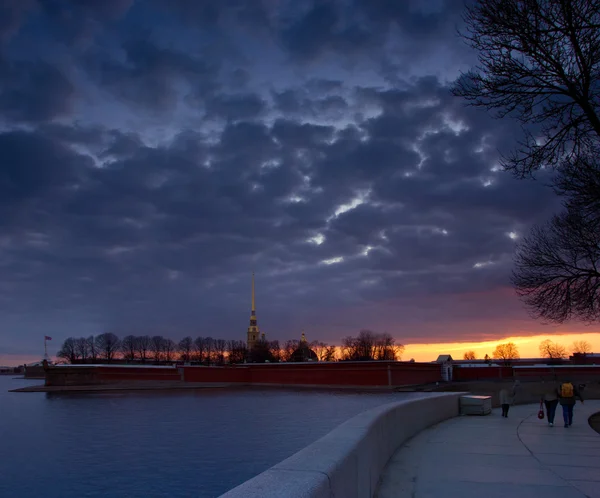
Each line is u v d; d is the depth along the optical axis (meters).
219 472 35.56
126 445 46.34
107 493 30.77
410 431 15.61
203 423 60.22
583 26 12.52
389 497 8.22
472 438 15.41
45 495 30.39
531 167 14.77
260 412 70.62
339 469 4.68
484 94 14.30
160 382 132.12
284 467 4.45
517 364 155.75
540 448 13.59
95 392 116.38
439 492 8.61
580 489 8.91
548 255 24.52
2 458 40.94
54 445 46.75
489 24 13.58
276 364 136.75
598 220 18.80
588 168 15.92
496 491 8.70
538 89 13.82
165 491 30.98
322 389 116.88
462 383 106.94
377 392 102.38
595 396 40.34
